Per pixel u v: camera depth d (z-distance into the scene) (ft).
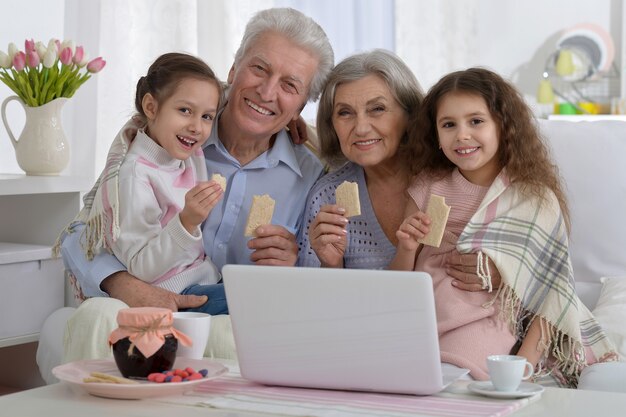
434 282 6.81
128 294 6.82
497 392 4.50
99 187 7.13
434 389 4.52
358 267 7.46
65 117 11.43
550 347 6.72
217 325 6.51
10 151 10.70
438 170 7.18
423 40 15.72
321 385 4.71
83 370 4.87
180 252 6.77
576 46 17.19
